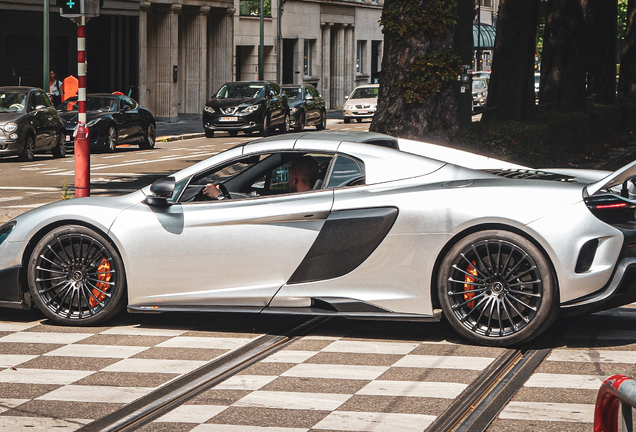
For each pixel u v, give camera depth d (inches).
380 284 244.4
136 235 259.3
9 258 267.1
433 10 545.0
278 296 251.4
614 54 1278.3
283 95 1359.5
